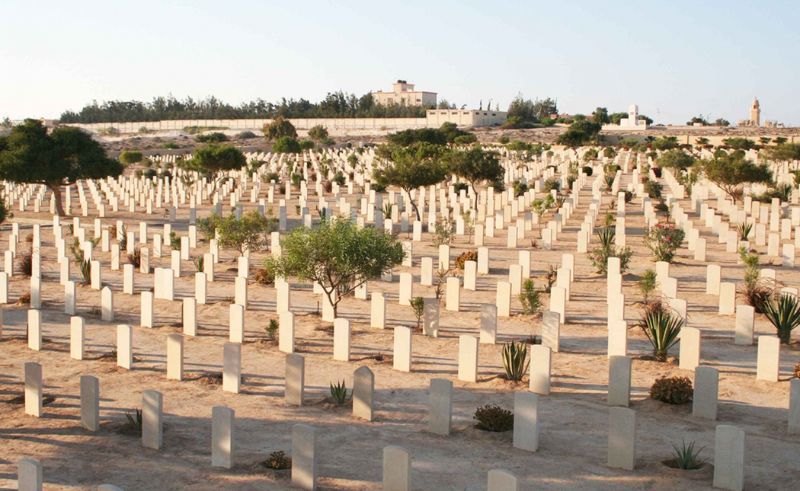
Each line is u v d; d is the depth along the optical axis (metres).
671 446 15.46
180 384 19.55
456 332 24.16
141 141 152.50
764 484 13.70
